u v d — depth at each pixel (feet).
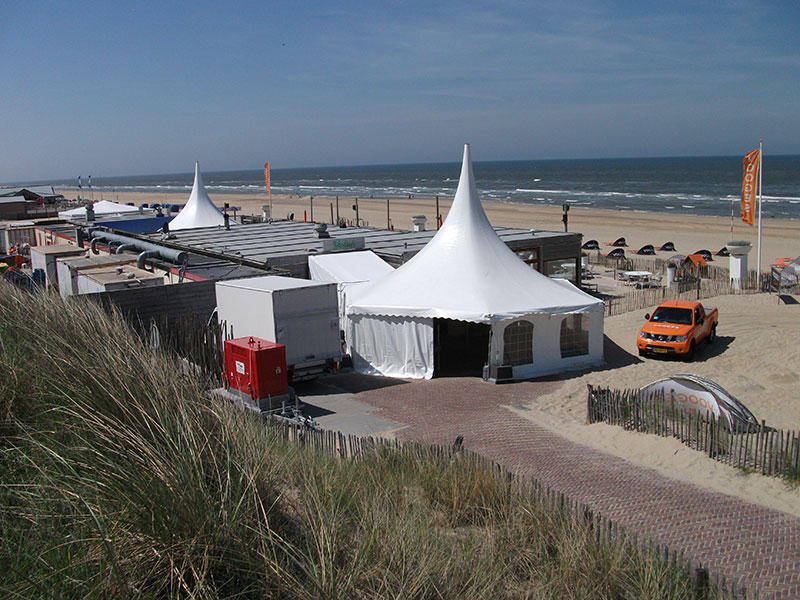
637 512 30.66
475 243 65.41
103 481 16.35
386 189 540.52
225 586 15.14
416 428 44.50
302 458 24.82
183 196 492.13
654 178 561.43
